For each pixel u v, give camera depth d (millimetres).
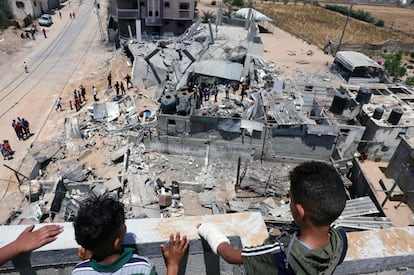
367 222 17469
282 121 22562
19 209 18906
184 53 35688
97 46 47219
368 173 24188
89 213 2139
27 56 42438
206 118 22391
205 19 54844
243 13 57469
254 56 41188
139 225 3234
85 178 20688
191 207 19281
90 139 25266
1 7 51406
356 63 39906
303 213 1812
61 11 63375
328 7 81312
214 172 22328
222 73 33156
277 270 1789
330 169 1893
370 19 72625
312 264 1736
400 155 22469
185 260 3219
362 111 26016
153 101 30734
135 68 34375
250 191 20812
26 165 22562
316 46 54469
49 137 26625
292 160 23547
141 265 2227
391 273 3350
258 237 3176
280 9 77750
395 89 31641
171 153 23766
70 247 2938
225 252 2365
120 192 19734
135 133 25438
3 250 2635
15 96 32812
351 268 3221
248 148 22859
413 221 20312
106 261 2213
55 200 18219
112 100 31219
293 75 41344
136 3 46656
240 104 30094
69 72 38656
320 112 25484
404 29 68500
